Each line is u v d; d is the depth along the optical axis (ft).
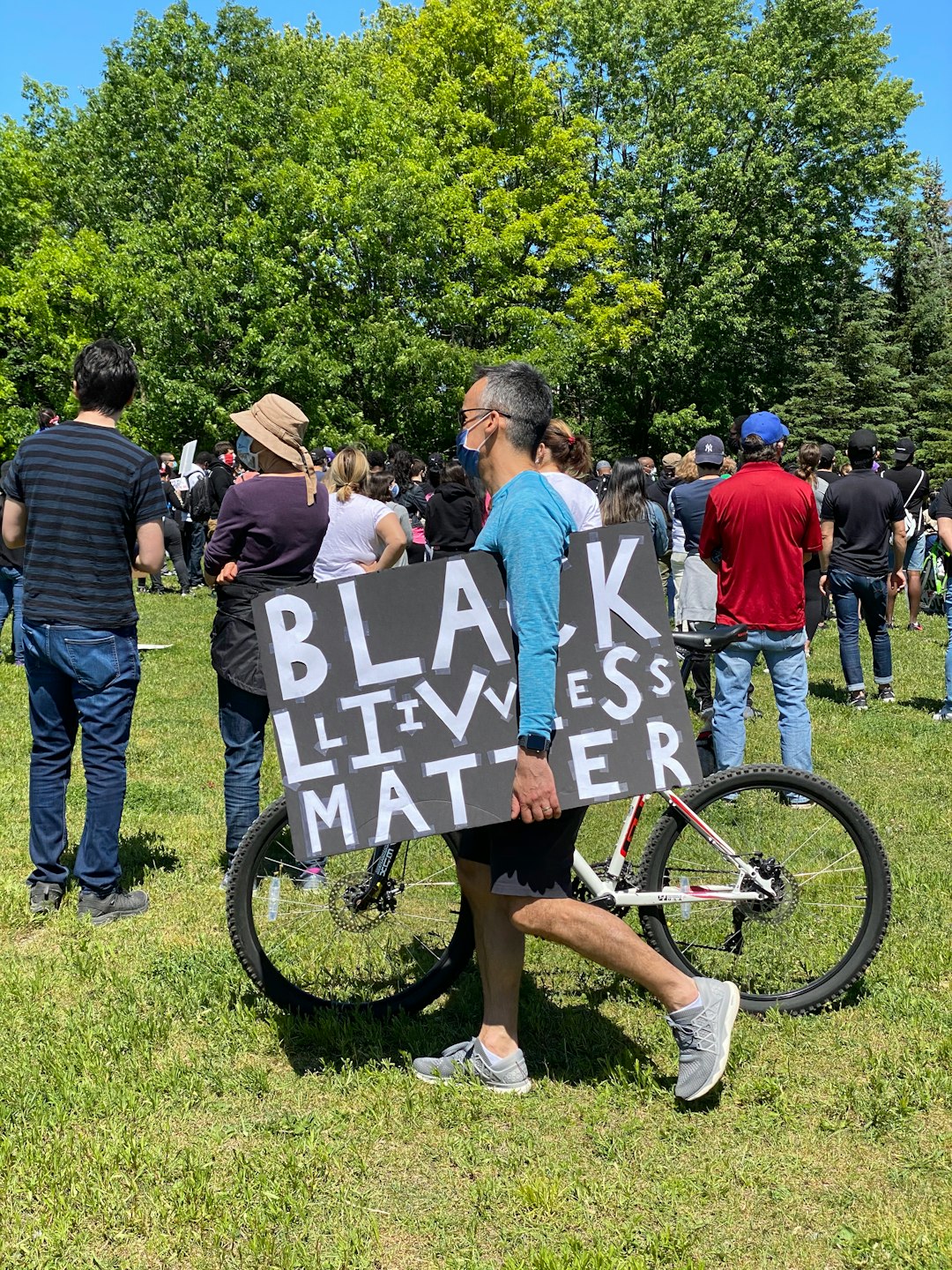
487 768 9.46
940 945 12.47
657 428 114.93
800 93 107.76
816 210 110.01
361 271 87.30
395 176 86.79
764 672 31.50
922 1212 8.06
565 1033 10.82
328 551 15.75
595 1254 7.51
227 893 11.03
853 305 128.06
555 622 9.12
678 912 11.11
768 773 11.00
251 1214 8.04
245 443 14.51
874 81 111.96
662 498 38.75
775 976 11.24
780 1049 10.43
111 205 110.32
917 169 113.39
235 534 14.10
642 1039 10.69
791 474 16.28
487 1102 9.58
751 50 110.42
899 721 25.14
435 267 90.33
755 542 15.97
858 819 10.99
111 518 13.37
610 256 107.04
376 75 101.14
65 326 94.32
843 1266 7.57
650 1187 8.43
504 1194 8.34
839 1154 8.84
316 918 11.38
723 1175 8.53
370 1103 9.57
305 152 95.76
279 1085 10.01
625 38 109.81
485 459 9.74
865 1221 7.99
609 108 111.75
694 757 9.71
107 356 13.62
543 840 9.46
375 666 9.56
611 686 9.65
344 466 15.79
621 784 9.57
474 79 96.89
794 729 16.53
